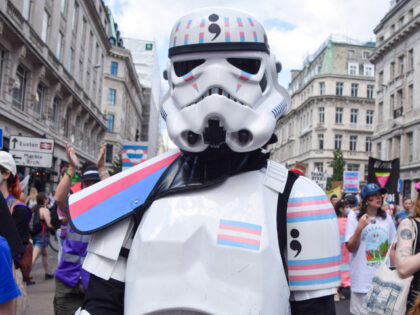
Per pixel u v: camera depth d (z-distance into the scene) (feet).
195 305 3.85
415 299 8.54
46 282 23.25
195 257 3.98
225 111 4.14
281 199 4.34
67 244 11.49
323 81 168.04
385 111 109.70
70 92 88.17
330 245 4.36
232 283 3.85
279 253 4.03
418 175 90.94
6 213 8.10
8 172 10.98
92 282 4.36
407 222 9.23
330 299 4.40
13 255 8.00
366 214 13.55
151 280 3.94
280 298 3.95
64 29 85.40
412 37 96.84
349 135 164.14
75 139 104.83
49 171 72.69
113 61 151.02
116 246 4.25
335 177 125.70
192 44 4.37
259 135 4.25
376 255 13.76
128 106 173.06
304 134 175.01
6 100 58.49
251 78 4.35
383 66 111.96
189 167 4.42
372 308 8.51
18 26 58.13
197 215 4.06
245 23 4.40
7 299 5.85
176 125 4.39
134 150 34.32
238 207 4.08
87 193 4.43
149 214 4.19
